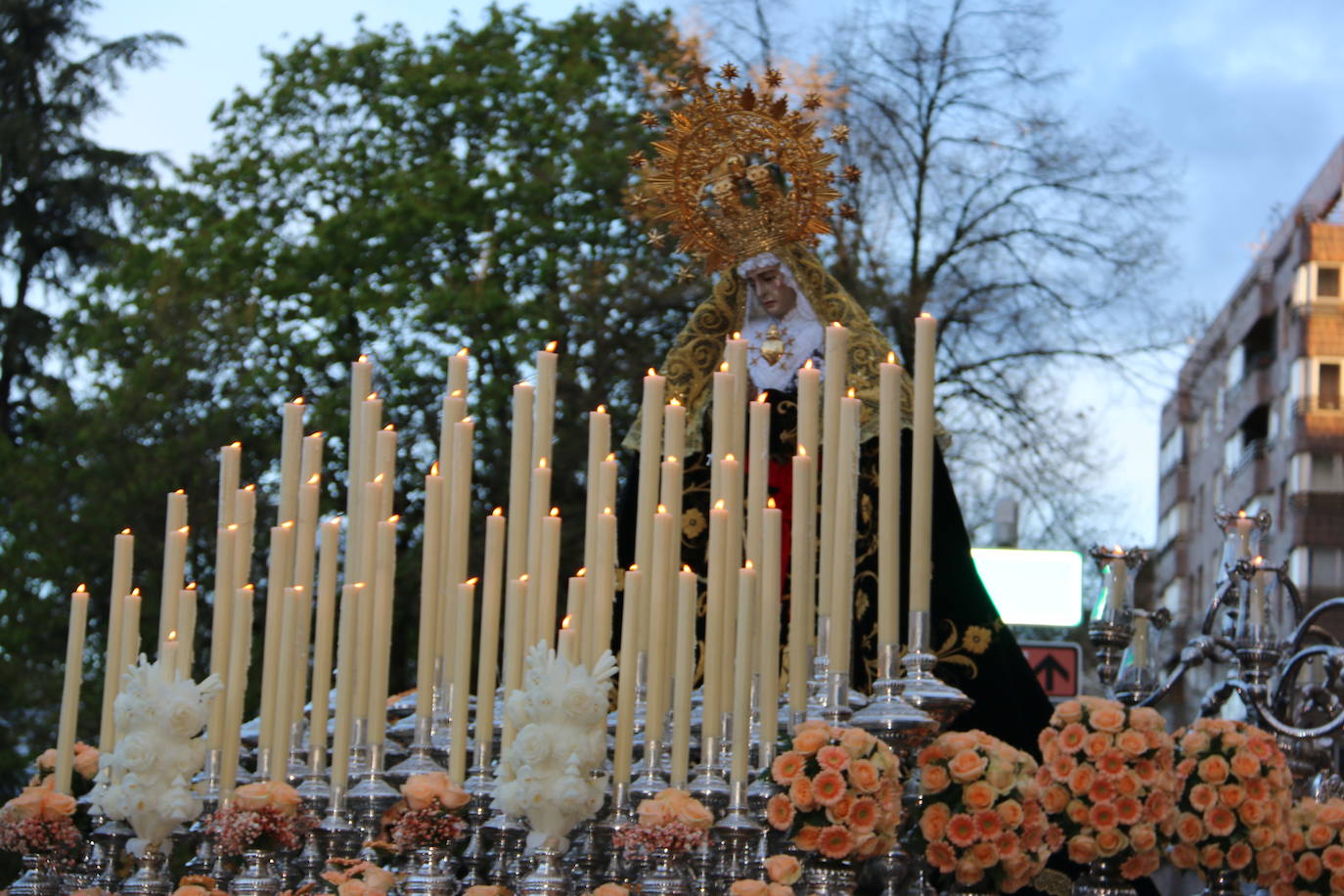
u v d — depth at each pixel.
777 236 7.78
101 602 23.02
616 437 20.75
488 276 22.81
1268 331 34.84
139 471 22.25
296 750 6.94
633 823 5.95
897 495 5.93
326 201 24.39
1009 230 19.30
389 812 6.31
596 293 21.11
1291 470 32.84
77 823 6.70
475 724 6.62
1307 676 8.64
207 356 23.05
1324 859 6.53
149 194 25.58
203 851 6.66
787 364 7.84
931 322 6.02
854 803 5.55
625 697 6.05
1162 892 8.91
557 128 23.48
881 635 5.85
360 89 24.81
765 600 6.12
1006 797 5.79
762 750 5.91
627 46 24.50
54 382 30.22
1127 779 5.94
